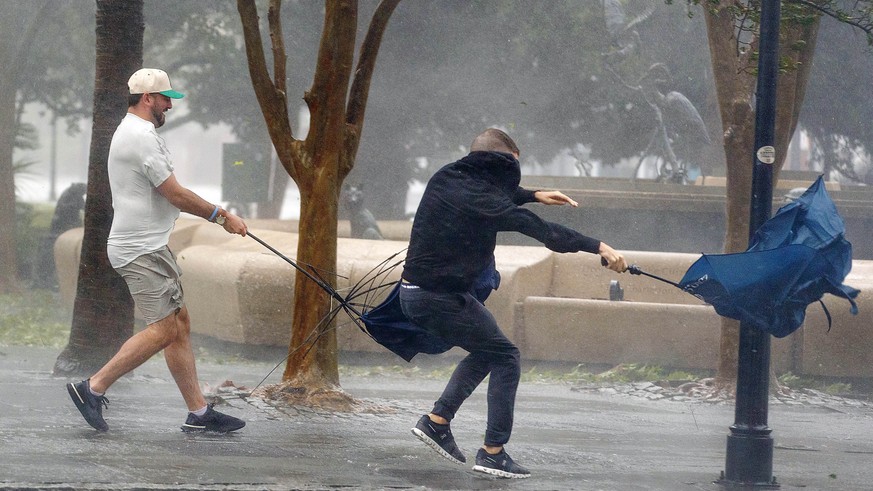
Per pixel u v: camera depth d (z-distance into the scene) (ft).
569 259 93.56
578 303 84.28
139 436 44.65
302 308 58.18
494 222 38.58
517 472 40.29
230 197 167.63
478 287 42.14
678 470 44.24
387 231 131.13
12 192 142.82
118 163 44.65
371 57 60.29
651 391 76.33
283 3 158.71
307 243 57.93
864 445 56.03
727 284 39.34
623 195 110.01
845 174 175.83
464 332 39.83
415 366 87.04
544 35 154.92
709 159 163.22
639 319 83.66
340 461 41.75
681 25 158.10
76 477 34.86
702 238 110.83
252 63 57.88
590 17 153.89
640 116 165.58
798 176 120.37
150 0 163.63
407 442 47.62
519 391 74.90
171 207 45.47
